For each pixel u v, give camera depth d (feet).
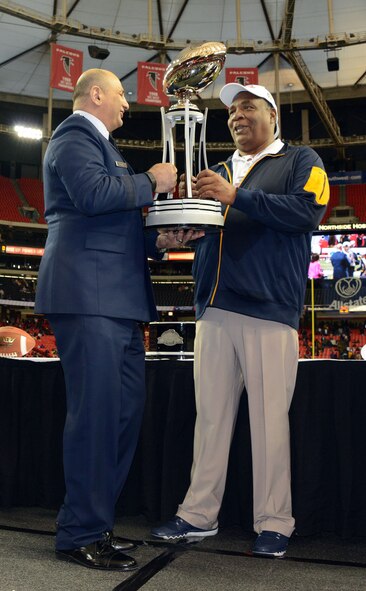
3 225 84.79
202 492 7.49
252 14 71.77
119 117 7.42
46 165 7.00
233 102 8.34
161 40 66.69
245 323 7.55
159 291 92.89
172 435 8.05
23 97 89.61
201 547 7.07
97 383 6.50
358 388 7.47
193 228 6.98
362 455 7.36
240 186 8.10
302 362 7.73
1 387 8.51
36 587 5.36
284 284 7.55
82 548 6.24
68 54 60.39
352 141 87.20
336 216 86.38
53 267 6.66
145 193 6.66
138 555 6.59
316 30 72.69
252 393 7.46
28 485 8.58
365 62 78.74
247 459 7.98
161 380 8.29
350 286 80.07
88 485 6.40
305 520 7.39
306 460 7.50
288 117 93.56
